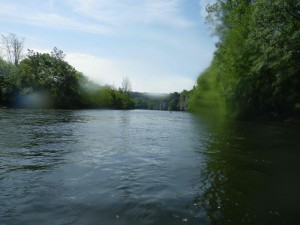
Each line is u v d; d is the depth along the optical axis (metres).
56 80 65.56
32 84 59.66
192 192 6.13
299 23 22.72
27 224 4.36
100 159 9.10
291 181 7.19
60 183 6.42
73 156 9.39
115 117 36.50
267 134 18.31
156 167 8.25
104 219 4.64
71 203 5.24
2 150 9.98
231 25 35.28
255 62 28.81
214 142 13.75
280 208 5.39
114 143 12.62
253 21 24.02
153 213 4.94
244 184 6.86
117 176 7.15
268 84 34.41
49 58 65.75
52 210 4.91
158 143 13.07
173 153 10.58
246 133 18.59
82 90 73.94
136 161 8.99
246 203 5.60
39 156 9.19
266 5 22.30
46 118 26.77
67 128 18.27
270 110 37.97
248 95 37.00
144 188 6.27
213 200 5.70
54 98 63.38
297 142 14.58
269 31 22.72
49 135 14.37
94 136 14.84
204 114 52.94
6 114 30.20
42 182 6.45
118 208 5.09
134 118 36.59
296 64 25.31
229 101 39.25
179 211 5.07
